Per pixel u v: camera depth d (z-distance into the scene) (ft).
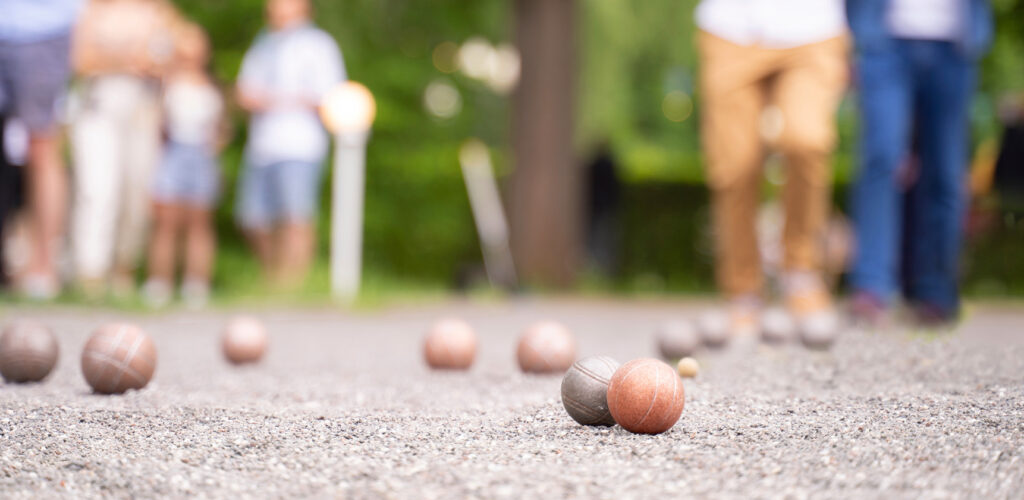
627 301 19.72
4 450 6.37
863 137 11.02
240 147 21.85
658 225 25.29
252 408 7.27
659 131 43.42
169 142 15.84
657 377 6.63
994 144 21.49
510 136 22.77
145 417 6.98
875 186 10.93
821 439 6.46
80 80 14.60
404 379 8.56
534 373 8.71
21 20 12.98
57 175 13.44
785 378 8.12
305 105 16.61
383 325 13.02
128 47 14.53
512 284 19.66
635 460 6.22
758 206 11.35
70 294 13.35
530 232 22.26
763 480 5.95
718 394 7.55
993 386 7.68
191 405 7.33
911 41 10.95
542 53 22.25
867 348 9.18
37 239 13.43
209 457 6.29
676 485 5.92
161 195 15.62
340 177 17.66
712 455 6.26
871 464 6.11
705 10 11.28
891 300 10.98
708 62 11.30
